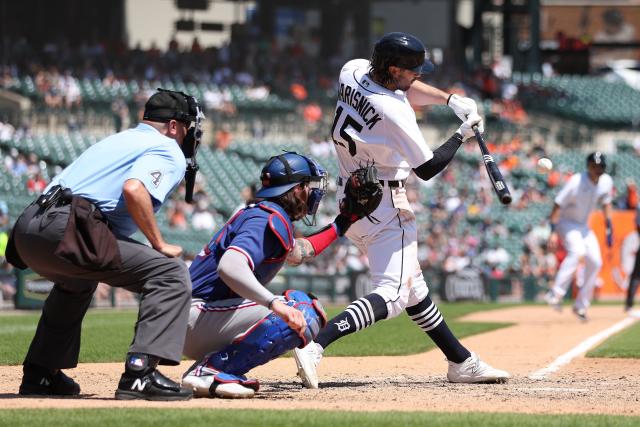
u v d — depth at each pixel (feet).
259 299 58.39
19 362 88.28
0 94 318.24
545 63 472.44
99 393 67.41
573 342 117.29
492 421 51.62
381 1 465.88
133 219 58.80
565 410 59.00
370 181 63.77
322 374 82.48
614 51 535.60
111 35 405.59
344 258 261.44
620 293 272.72
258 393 66.03
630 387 73.00
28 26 385.50
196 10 422.41
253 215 60.29
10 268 196.44
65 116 316.81
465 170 349.41
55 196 58.90
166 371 83.97
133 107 325.83
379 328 138.10
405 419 51.75
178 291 59.67
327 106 374.84
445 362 93.04
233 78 377.71
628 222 271.69
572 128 406.62
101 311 188.65
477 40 444.96
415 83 73.72
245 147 333.42
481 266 290.97
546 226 304.91
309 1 438.40
